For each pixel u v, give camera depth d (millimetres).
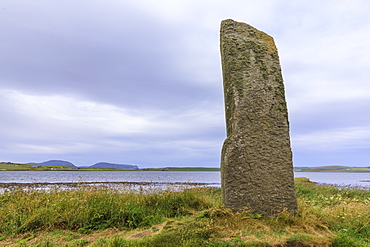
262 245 3641
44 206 5770
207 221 4469
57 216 4957
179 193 6973
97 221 4934
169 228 4305
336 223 5051
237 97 5285
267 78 5461
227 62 5559
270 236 3959
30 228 4680
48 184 23859
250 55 5539
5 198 6867
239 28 5742
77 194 6617
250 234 4047
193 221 4555
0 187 18828
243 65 5461
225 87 5695
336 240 3893
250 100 5285
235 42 5613
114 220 4984
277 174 5066
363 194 10547
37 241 4117
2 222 4902
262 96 5340
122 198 6371
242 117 5191
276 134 5219
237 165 5035
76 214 5047
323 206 7035
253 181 4988
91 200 5930
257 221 4566
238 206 4914
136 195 6891
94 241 4070
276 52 5688
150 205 6117
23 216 5094
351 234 4492
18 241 4152
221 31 6016
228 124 5469
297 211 5012
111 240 3713
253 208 4910
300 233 4125
